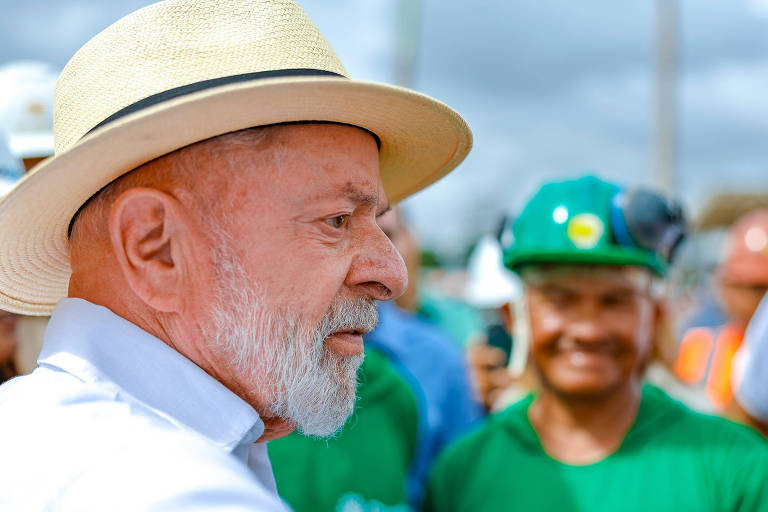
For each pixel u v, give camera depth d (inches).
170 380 41.1
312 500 81.7
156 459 32.9
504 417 83.6
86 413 36.3
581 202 75.4
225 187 42.4
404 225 136.1
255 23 44.1
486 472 79.3
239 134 42.7
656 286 79.9
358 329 46.2
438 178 60.6
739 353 120.6
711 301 185.6
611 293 75.0
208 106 38.4
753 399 105.6
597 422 75.8
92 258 44.0
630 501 70.5
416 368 109.9
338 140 45.7
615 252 73.0
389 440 90.9
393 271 46.4
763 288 135.1
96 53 43.8
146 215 42.1
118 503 30.7
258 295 42.6
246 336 42.4
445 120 50.3
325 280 43.8
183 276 42.5
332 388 44.7
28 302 53.9
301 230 43.6
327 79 39.3
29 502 32.8
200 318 42.4
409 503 94.1
